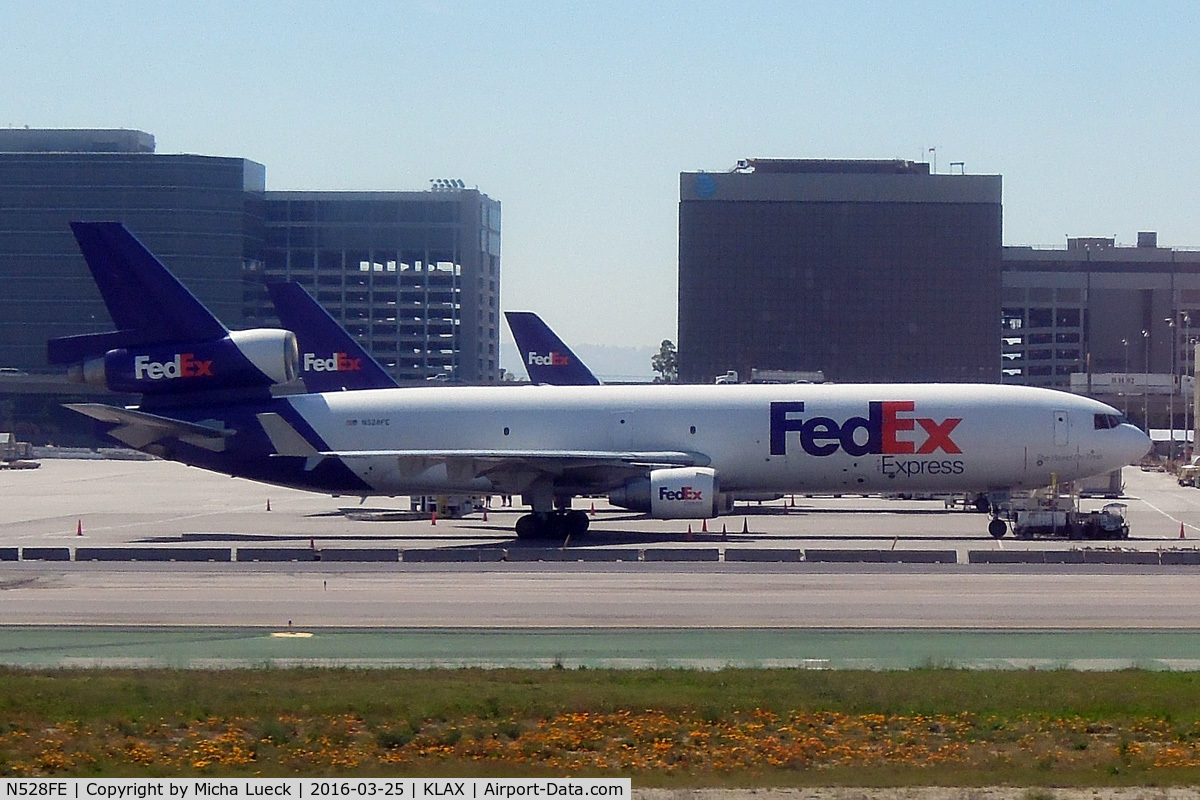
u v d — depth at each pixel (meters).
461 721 105.69
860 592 183.12
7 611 169.00
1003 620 160.12
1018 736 101.81
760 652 141.12
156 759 95.06
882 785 86.75
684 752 97.44
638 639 148.50
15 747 97.88
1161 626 156.12
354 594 182.88
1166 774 89.19
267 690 117.50
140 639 149.50
